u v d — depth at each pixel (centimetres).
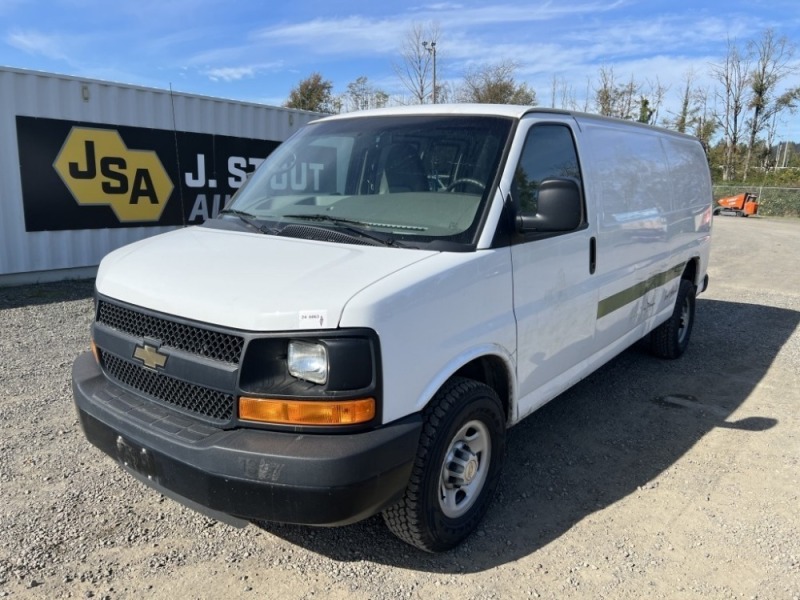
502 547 316
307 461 236
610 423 479
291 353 245
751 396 545
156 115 1023
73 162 940
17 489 352
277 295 252
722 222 2991
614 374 595
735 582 294
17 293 857
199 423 266
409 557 305
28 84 877
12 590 271
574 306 386
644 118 4244
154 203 1047
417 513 278
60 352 600
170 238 352
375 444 245
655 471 403
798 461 421
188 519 330
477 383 303
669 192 546
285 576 288
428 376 273
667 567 304
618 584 290
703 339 735
